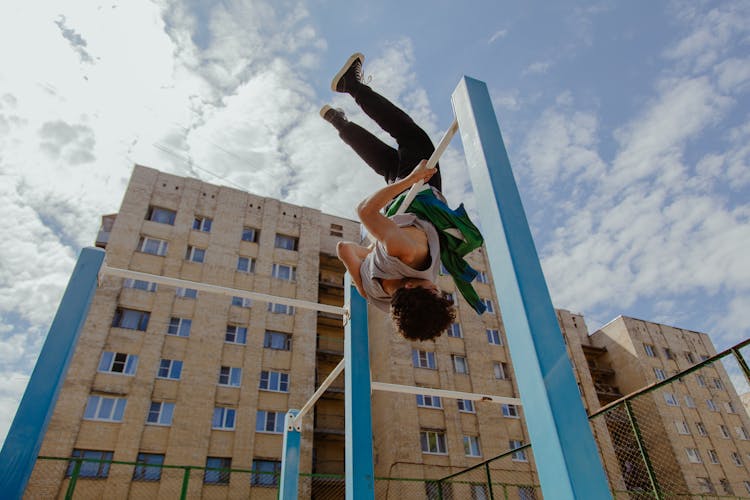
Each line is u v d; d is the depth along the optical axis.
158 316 21.03
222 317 22.34
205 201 25.53
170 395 19.48
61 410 17.38
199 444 18.83
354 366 2.96
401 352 23.80
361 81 2.92
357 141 2.90
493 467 22.00
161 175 25.28
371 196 2.04
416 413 22.33
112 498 16.53
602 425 24.20
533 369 1.36
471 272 2.33
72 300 2.30
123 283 21.25
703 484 26.89
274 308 23.86
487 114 1.94
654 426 29.36
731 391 33.00
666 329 34.25
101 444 17.41
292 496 4.66
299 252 26.23
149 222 23.56
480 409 23.58
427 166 2.19
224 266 23.92
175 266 22.83
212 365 20.86
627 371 32.22
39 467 16.17
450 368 24.28
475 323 26.31
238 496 18.31
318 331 26.81
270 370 22.02
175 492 17.52
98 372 18.72
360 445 2.71
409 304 1.98
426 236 2.14
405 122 2.70
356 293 3.24
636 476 21.00
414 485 20.34
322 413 24.19
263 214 26.67
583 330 35.47
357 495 2.55
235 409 20.34
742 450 29.64
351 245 2.56
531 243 1.60
